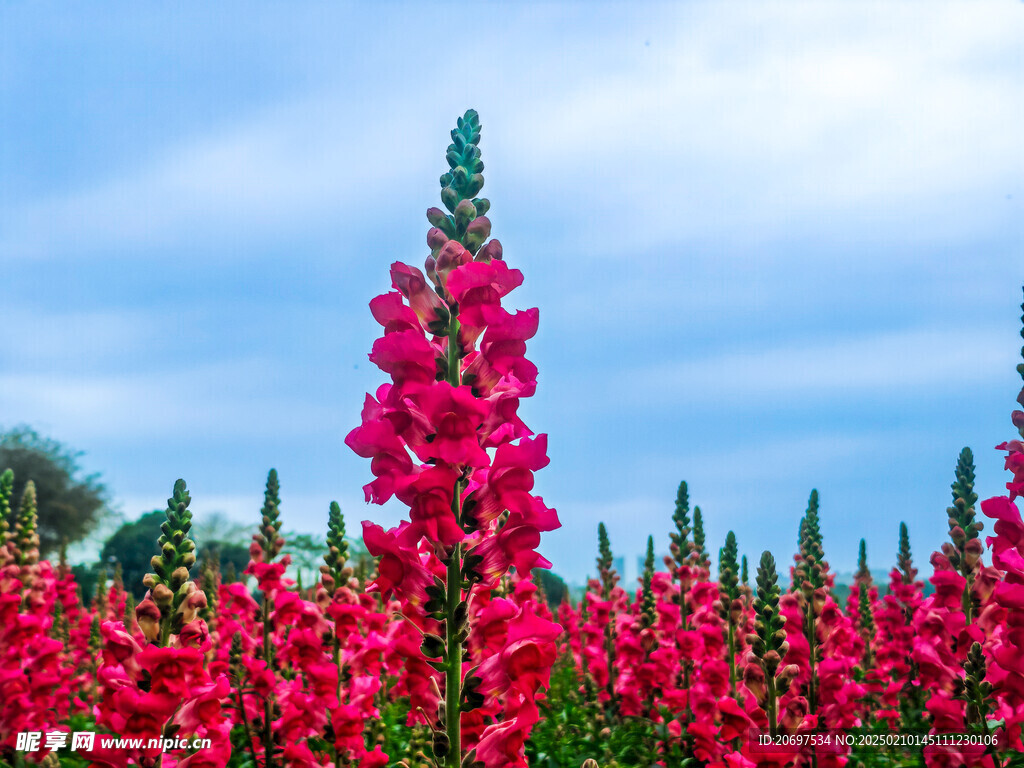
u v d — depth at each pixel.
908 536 12.57
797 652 7.18
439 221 3.98
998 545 5.88
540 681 3.66
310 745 7.45
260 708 7.37
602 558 12.45
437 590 3.67
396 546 3.62
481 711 3.96
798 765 6.17
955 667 7.26
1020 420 6.01
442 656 3.64
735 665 8.12
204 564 17.47
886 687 11.37
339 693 7.23
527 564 3.64
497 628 3.72
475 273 3.59
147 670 4.89
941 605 7.57
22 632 7.88
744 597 8.41
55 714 9.04
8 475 9.00
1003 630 7.00
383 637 7.47
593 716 10.80
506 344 3.63
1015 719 6.64
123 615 15.38
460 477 3.70
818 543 7.55
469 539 3.86
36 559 8.99
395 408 3.60
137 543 41.38
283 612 7.66
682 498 10.50
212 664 7.55
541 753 8.52
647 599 10.48
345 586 7.73
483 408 3.43
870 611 13.23
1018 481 5.89
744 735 6.27
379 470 3.62
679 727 9.12
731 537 8.41
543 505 3.75
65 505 48.19
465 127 4.15
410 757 7.35
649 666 9.79
